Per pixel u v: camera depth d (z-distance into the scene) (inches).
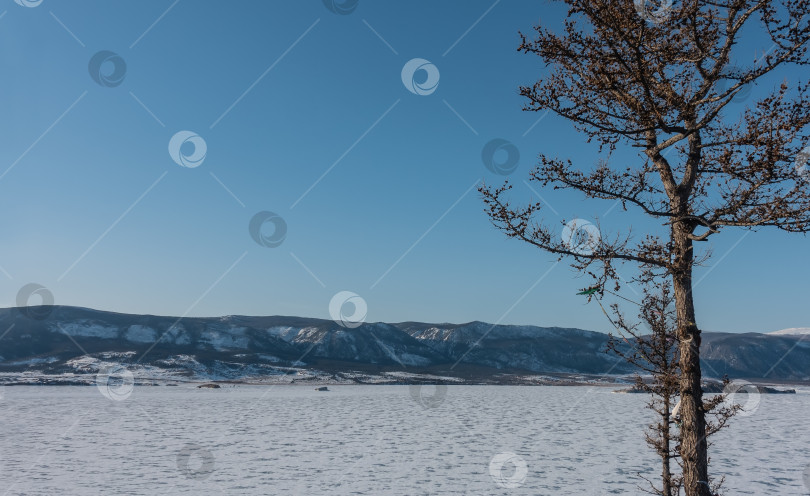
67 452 1067.3
